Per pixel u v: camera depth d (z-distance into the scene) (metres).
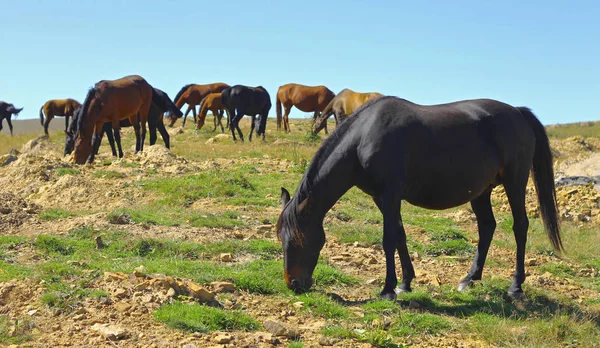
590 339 6.55
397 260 9.52
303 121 41.19
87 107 17.39
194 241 9.48
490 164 7.77
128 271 7.66
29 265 7.89
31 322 6.01
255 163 18.23
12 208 10.62
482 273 9.23
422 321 6.70
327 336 6.21
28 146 24.52
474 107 7.95
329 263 9.05
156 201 12.66
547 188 8.45
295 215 7.27
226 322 6.27
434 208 7.86
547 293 8.20
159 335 5.89
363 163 7.23
